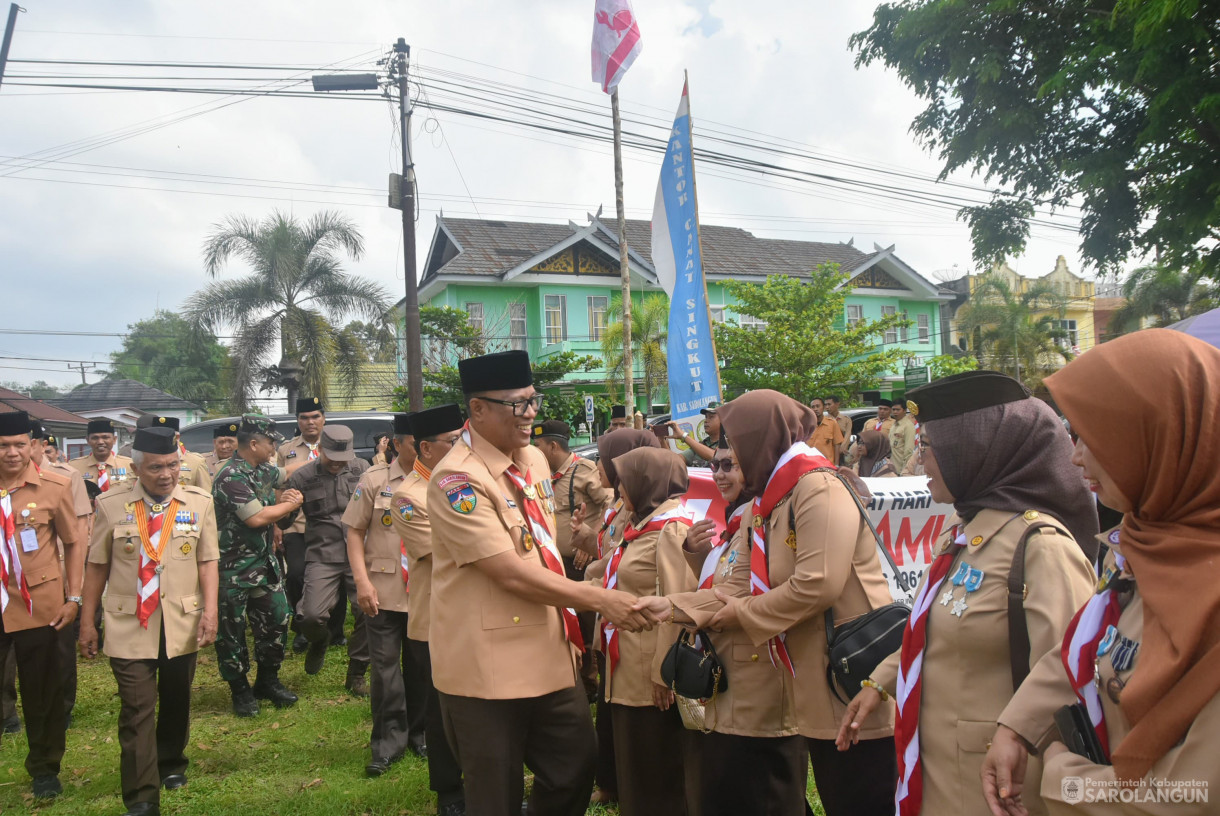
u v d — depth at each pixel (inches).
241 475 245.3
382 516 204.2
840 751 107.2
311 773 195.2
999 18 462.9
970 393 88.7
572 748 128.3
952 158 511.2
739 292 995.9
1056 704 72.5
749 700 118.5
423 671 195.9
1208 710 54.7
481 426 128.0
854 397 1035.3
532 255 1154.0
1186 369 59.2
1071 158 487.8
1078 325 1588.3
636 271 1178.0
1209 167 406.6
